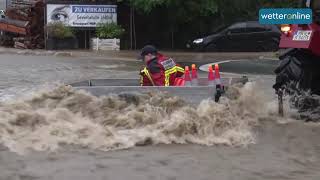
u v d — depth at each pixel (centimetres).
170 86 1545
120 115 1439
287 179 1027
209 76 1627
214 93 1504
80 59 4194
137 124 1398
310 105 1670
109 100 1493
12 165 1074
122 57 4509
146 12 5334
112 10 5372
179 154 1188
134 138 1295
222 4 5488
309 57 1691
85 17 5322
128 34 5575
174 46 5688
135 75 3008
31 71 3162
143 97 1491
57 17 5288
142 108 1454
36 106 1485
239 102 1593
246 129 1431
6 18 6062
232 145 1288
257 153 1217
